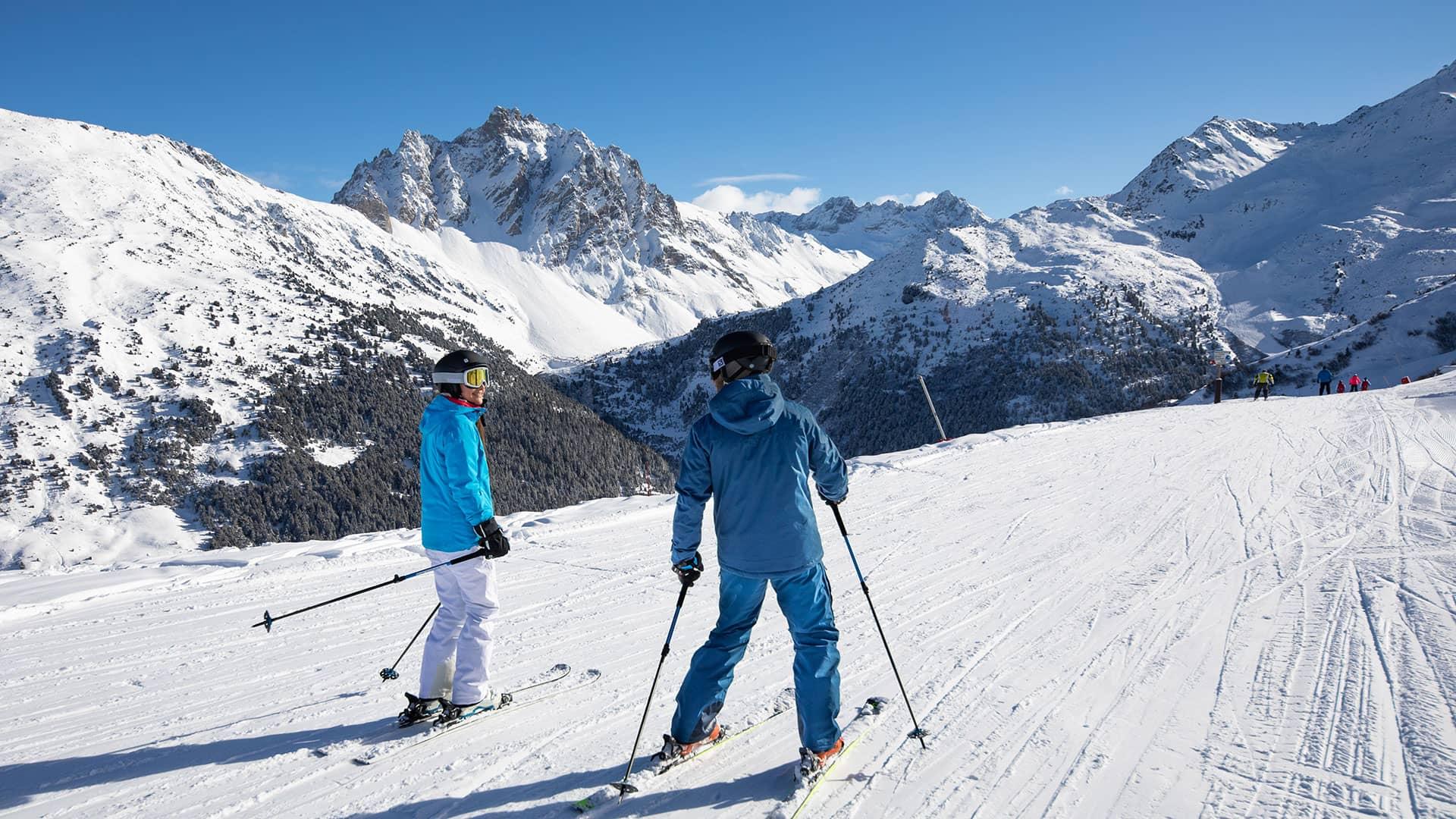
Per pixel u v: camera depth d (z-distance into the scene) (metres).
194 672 4.49
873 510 9.20
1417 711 3.40
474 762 3.28
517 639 5.00
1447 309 81.00
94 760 3.35
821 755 3.03
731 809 2.87
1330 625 4.59
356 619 5.55
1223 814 2.71
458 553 3.57
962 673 4.18
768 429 2.96
